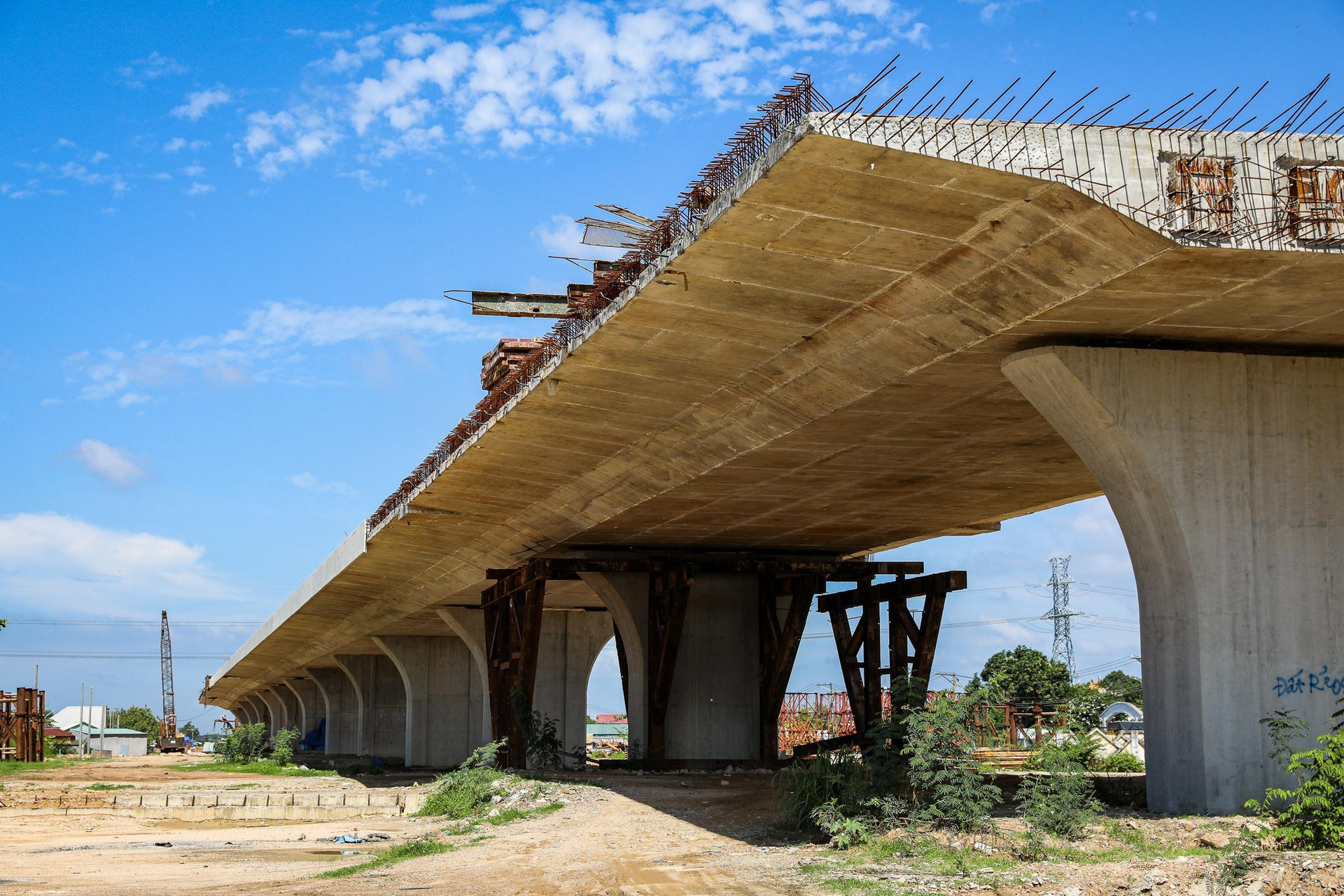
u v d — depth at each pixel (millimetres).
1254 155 17281
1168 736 20922
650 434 30016
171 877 20406
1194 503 20781
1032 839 17562
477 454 33344
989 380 22828
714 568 44812
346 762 83250
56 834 30172
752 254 19078
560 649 59375
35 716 83188
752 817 25000
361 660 88000
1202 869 14930
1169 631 21000
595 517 37844
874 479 32375
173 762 95438
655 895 16281
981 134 16156
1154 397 20859
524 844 23938
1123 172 16688
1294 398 21578
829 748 44969
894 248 18531
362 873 20531
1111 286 17969
